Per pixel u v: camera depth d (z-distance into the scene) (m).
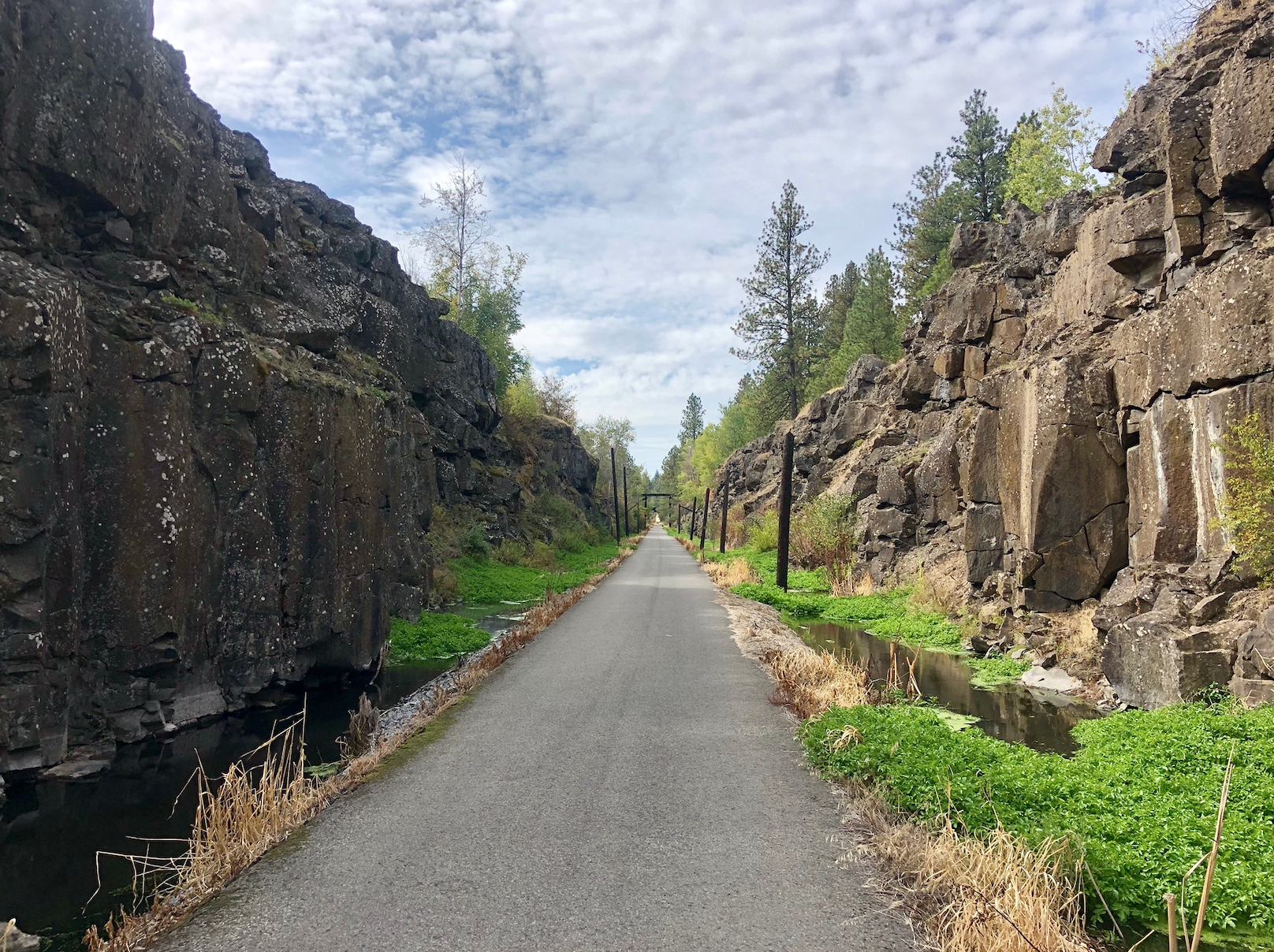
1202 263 11.48
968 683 11.74
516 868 4.83
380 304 20.34
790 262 54.81
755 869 4.79
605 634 14.98
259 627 10.11
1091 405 13.14
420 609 16.59
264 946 3.97
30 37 8.05
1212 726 7.02
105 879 5.39
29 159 8.10
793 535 31.50
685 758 7.09
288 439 10.82
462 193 45.47
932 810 5.31
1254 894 4.28
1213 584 9.22
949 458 21.41
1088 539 13.12
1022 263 20.80
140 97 9.62
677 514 112.81
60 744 7.52
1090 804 5.53
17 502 7.04
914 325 27.84
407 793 6.23
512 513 35.38
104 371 8.39
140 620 8.41
